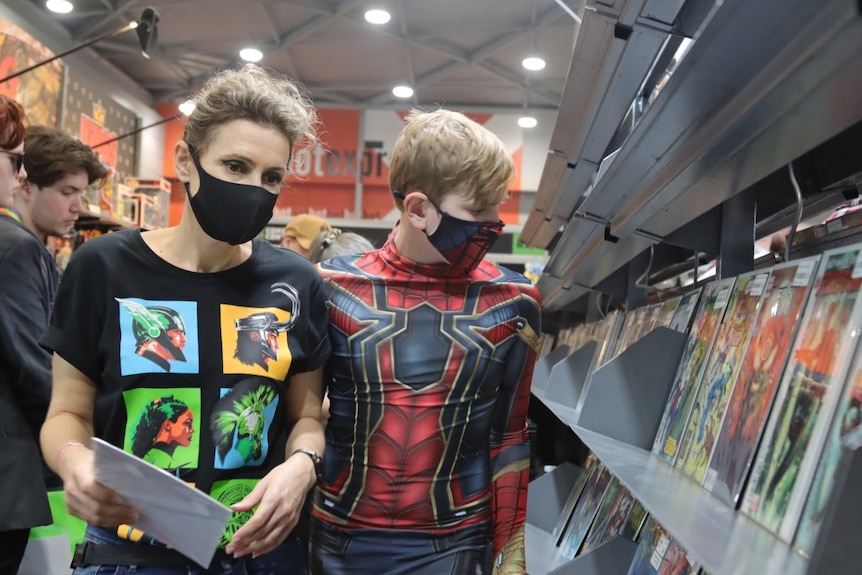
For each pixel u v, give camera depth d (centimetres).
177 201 1028
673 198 136
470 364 141
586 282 301
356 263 151
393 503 137
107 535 113
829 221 145
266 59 870
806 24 61
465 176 131
